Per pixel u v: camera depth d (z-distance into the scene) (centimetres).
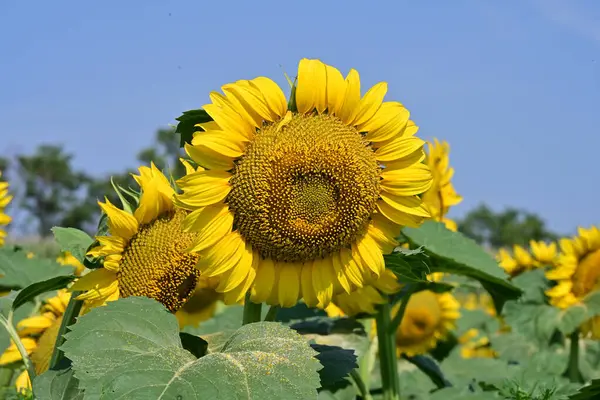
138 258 123
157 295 123
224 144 119
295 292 123
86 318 110
